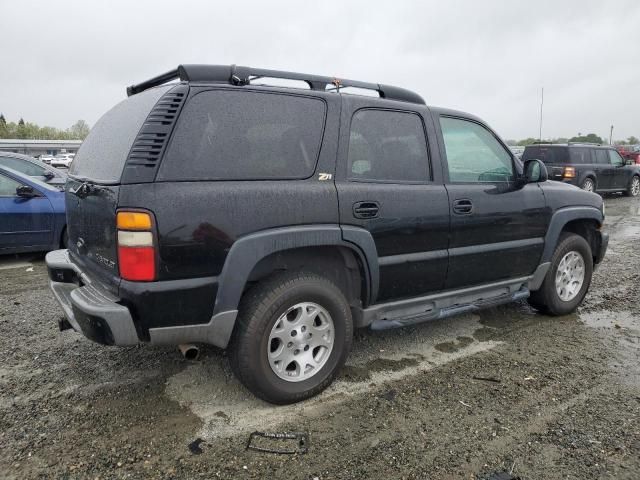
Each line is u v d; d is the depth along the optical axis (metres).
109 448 2.65
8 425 2.85
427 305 3.75
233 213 2.75
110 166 2.85
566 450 2.64
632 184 16.83
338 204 3.11
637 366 3.67
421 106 3.74
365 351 3.93
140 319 2.62
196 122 2.74
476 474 2.45
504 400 3.16
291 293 2.96
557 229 4.45
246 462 2.54
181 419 2.93
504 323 4.61
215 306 2.75
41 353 3.82
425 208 3.52
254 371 2.91
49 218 6.77
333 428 2.84
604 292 5.57
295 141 3.05
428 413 3.01
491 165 4.09
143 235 2.54
